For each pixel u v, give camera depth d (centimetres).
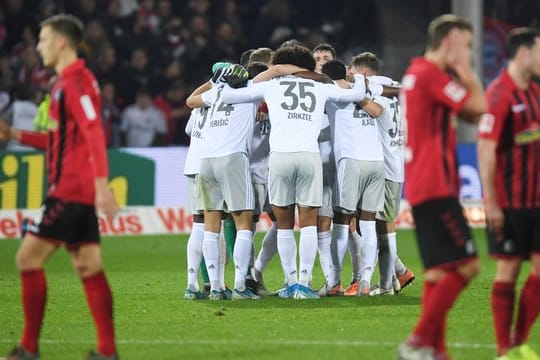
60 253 5462
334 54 3847
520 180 2395
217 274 3562
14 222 6153
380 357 2442
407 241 5784
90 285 2356
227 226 3819
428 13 8575
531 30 2417
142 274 4516
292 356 2472
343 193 3581
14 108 6831
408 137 2244
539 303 2416
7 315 3259
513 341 2445
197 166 3594
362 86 3503
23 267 2369
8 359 2386
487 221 2442
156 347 2620
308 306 3350
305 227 3519
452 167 2236
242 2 8356
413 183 2230
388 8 8644
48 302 3534
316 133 3453
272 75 3459
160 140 7119
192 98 3550
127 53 7444
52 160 2347
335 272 3672
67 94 2302
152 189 6266
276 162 3431
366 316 3119
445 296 2186
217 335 2794
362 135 3581
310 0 8206
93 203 2345
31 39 7231
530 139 2391
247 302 3466
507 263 2419
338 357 2448
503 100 2366
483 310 3219
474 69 6456
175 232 6272
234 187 3472
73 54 2369
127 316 3170
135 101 7288
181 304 3441
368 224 3616
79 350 2603
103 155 2277
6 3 7462
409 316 3114
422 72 2233
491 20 7962
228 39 7669
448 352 2500
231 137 3472
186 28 7700
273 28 7762
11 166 6156
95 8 7506
